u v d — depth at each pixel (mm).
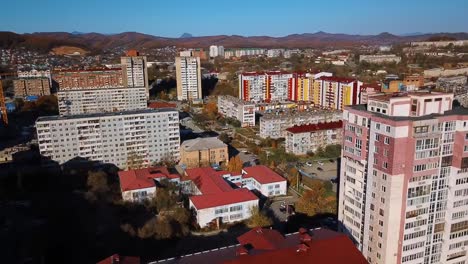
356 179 107562
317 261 84875
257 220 140500
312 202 150375
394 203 94625
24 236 135750
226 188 156875
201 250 126625
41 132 187875
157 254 124062
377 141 96000
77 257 121250
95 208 157500
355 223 110250
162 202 153375
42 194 173250
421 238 100500
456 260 106438
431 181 96812
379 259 100438
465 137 95000
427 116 95062
